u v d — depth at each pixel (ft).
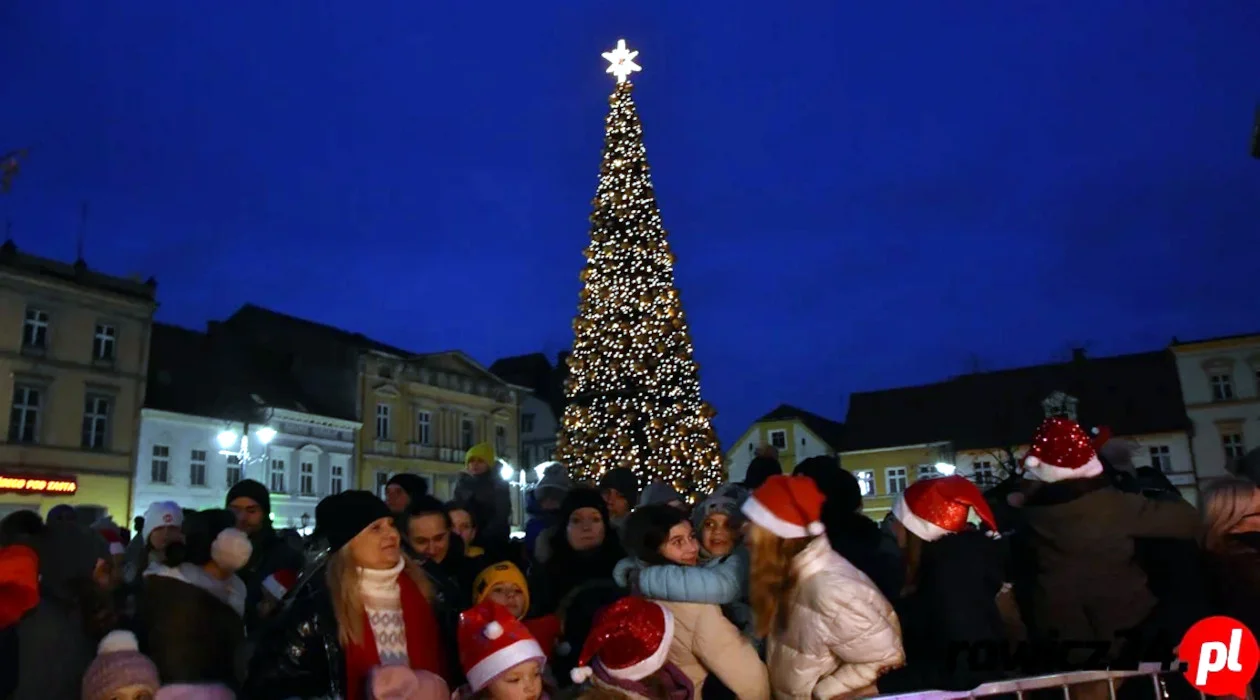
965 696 10.39
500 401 151.53
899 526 13.61
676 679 12.07
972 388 155.02
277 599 16.35
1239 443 132.46
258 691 11.46
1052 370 151.02
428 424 135.74
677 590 12.67
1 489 83.97
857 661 11.12
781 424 163.53
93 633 14.67
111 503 93.97
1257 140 69.97
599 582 16.20
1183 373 138.10
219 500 103.71
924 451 150.41
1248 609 13.04
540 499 26.12
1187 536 12.76
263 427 108.88
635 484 26.91
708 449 50.75
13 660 13.03
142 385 99.09
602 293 52.54
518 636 11.61
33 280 90.22
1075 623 12.35
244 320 132.98
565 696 11.91
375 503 12.27
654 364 51.34
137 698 12.01
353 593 11.67
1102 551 12.42
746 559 13.94
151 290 102.06
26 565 12.42
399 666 10.91
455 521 19.85
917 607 12.75
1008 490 20.70
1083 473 12.75
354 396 123.85
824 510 14.47
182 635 13.65
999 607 14.10
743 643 12.69
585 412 51.52
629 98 55.88
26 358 89.04
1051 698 11.31
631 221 53.52
